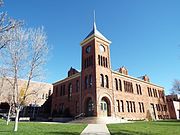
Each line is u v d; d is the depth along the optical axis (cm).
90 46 3725
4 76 1557
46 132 1264
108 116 3247
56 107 4438
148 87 4756
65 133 1242
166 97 5503
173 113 5175
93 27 3897
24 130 1366
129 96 3953
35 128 1548
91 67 3484
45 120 4012
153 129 1523
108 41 3856
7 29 909
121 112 3581
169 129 1505
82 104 3444
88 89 3400
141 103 4259
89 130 1519
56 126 1817
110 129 1568
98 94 3184
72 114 3706
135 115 3900
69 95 4050
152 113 4512
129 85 4122
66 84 4272
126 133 1271
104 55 3681
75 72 4172
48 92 5481
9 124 1952
